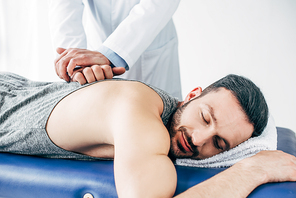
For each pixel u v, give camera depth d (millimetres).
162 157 534
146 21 1024
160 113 708
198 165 804
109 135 633
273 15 2379
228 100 730
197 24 2525
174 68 1567
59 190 667
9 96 894
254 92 756
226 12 2459
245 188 573
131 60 1001
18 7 2705
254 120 741
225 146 750
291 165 650
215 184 562
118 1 1259
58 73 900
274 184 614
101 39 1376
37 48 2758
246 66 2477
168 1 1070
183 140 757
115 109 633
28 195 698
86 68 799
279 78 2400
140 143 529
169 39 1487
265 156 673
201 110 740
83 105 689
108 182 647
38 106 788
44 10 2686
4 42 2762
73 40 1237
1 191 723
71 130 696
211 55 2537
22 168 726
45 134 729
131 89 685
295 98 2334
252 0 2396
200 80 2564
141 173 498
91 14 1326
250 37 2451
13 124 797
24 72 2816
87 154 788
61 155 806
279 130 1154
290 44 2373
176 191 632
